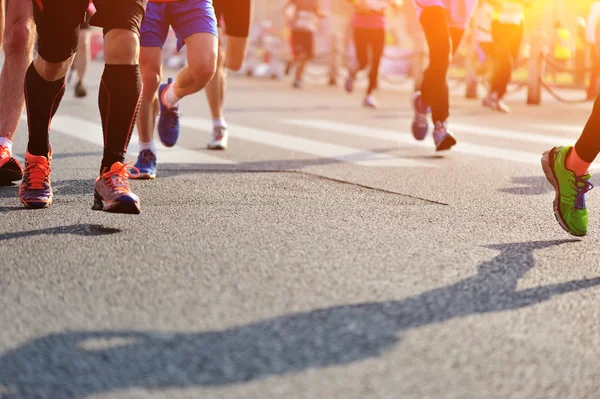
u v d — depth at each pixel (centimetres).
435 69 618
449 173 549
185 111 957
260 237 335
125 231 342
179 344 213
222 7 578
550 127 885
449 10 632
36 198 387
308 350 210
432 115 632
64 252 304
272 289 261
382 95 1480
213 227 354
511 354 213
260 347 212
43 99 377
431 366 203
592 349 220
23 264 287
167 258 298
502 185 505
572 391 193
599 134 340
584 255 326
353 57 1470
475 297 260
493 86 1098
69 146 624
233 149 643
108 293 255
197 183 477
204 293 256
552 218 405
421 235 351
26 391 185
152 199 422
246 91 1400
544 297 264
